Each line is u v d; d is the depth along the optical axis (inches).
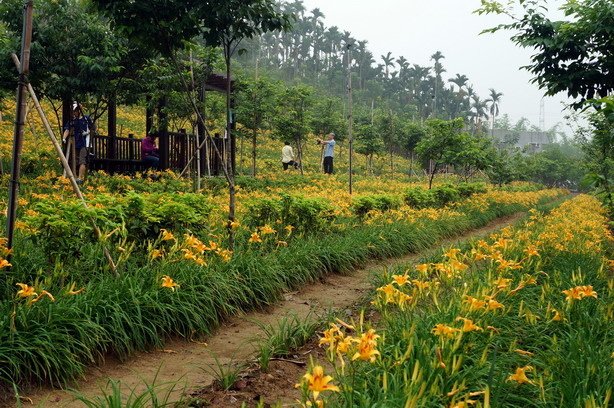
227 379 157.3
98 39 502.0
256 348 198.8
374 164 1501.0
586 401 107.9
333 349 115.7
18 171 198.1
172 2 260.1
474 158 766.5
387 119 1400.1
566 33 271.7
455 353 140.3
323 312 246.2
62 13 491.2
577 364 137.6
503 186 1376.7
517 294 210.4
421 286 165.6
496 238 343.3
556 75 286.7
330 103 1275.8
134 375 170.4
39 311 165.8
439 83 5034.5
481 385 130.4
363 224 431.8
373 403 117.0
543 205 1009.5
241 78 778.2
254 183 703.7
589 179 330.0
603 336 169.5
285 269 281.3
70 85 502.9
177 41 278.1
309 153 1517.0
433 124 720.3
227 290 231.0
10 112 989.8
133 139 728.3
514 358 151.8
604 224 571.5
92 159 633.6
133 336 185.2
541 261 276.4
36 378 156.2
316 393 93.2
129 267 216.2
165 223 244.5
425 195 600.4
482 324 163.5
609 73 275.6
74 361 161.8
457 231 539.5
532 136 4111.7
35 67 498.6
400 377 127.9
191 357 188.4
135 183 539.5
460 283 216.7
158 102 608.4
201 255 222.5
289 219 343.6
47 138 855.1
